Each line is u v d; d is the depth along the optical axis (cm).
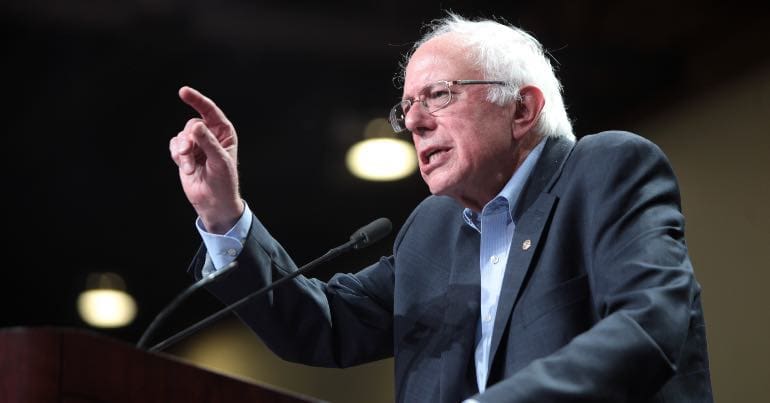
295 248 2095
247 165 1991
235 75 1878
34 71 1891
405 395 731
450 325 734
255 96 1909
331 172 1981
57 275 2189
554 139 762
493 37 785
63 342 470
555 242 693
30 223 2122
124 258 2181
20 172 2041
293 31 1816
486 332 722
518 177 748
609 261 645
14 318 2206
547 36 1783
